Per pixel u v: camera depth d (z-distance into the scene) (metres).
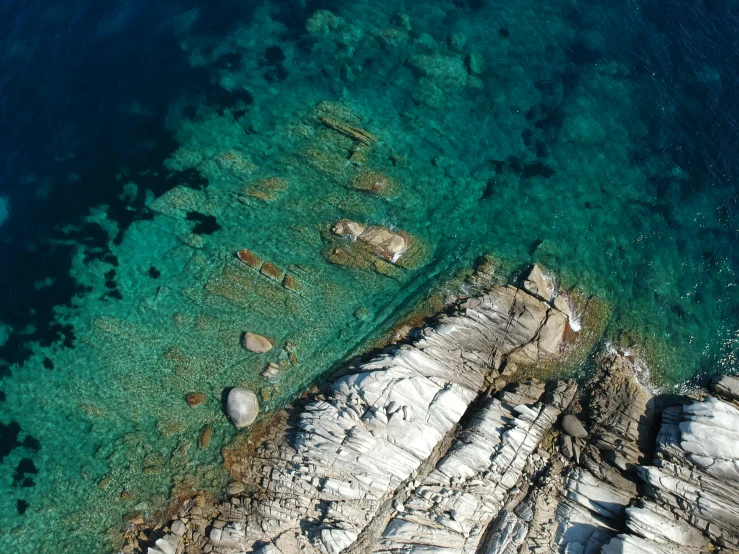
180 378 22.56
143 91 27.98
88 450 21.41
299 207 25.52
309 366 22.73
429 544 18.67
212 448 21.25
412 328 23.34
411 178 26.34
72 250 24.89
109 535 19.89
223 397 22.17
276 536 19.00
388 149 26.80
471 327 22.84
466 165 26.92
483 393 21.95
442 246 25.22
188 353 22.95
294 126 27.00
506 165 27.08
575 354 23.02
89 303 23.91
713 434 19.52
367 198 25.78
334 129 26.95
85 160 26.69
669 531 18.45
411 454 19.92
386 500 19.62
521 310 23.30
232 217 25.30
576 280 24.52
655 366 22.95
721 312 24.12
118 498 20.48
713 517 18.56
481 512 19.44
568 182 26.75
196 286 24.08
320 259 24.64
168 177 25.94
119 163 26.39
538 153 27.39
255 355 22.91
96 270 24.48
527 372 22.61
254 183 25.83
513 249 25.16
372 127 27.16
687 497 18.94
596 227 25.78
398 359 21.45
